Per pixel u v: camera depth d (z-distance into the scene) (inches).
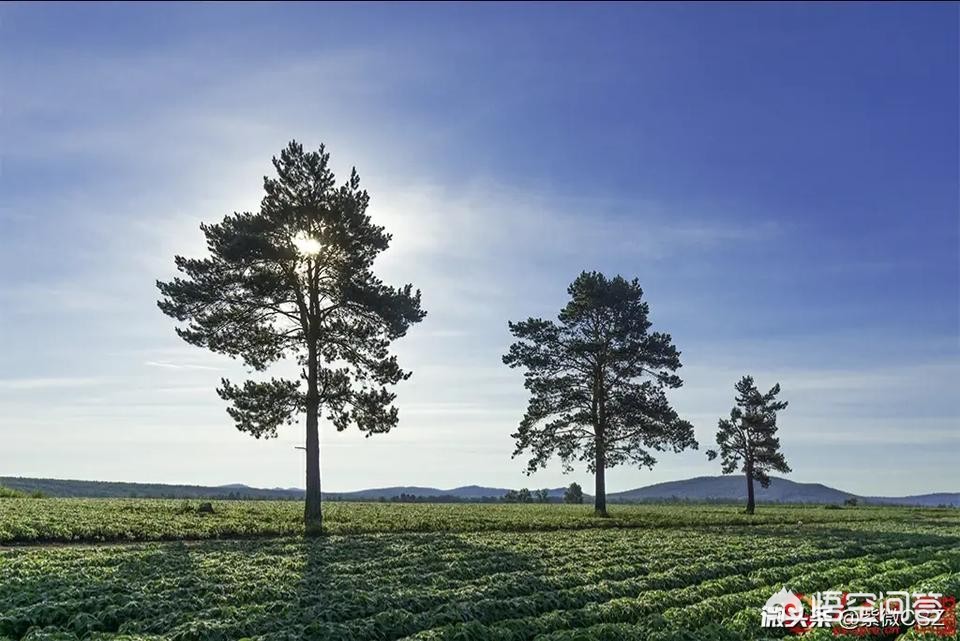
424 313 1545.3
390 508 2455.7
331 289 1535.4
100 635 538.3
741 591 816.3
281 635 540.4
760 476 3009.4
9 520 1325.0
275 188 1563.7
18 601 641.0
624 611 671.8
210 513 1756.9
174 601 650.8
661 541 1330.0
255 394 1425.9
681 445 2251.5
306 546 1127.0
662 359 2276.1
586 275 2378.2
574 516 2144.4
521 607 675.4
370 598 676.7
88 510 1710.1
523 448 2321.6
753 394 3051.2
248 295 1487.5
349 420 1504.7
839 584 861.8
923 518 2620.6
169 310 1469.0
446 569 896.3
